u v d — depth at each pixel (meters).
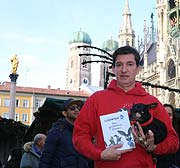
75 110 7.70
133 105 4.61
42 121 15.94
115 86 4.82
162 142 4.56
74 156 7.49
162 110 4.76
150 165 4.59
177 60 63.75
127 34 95.75
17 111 87.81
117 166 4.46
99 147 4.60
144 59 78.19
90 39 156.62
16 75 51.25
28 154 9.32
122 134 4.48
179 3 67.06
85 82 152.50
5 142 24.16
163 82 67.00
